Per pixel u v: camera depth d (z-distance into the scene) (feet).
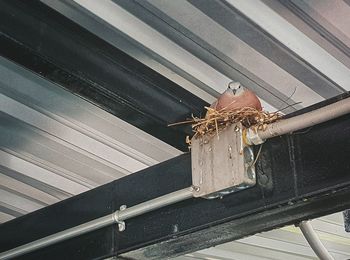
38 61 5.39
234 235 6.09
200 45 6.07
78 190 8.88
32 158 8.17
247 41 5.97
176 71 6.43
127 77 5.89
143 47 6.14
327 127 5.26
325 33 5.87
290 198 5.31
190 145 6.01
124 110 5.99
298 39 5.94
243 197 5.63
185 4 5.63
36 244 7.29
